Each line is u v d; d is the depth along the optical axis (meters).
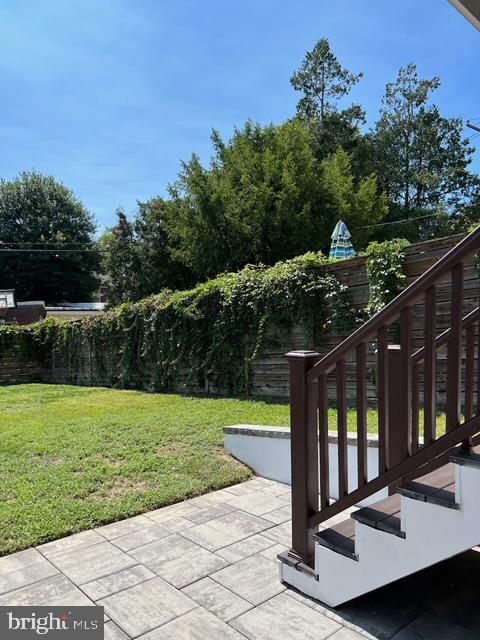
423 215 21.91
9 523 2.97
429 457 1.79
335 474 3.52
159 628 1.93
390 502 2.14
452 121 24.83
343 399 2.13
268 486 3.78
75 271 30.20
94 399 8.17
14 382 12.75
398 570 1.83
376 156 23.89
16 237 28.58
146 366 9.39
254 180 17.03
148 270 21.56
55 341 12.47
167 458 4.23
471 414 2.40
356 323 5.97
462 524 1.64
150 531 2.93
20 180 29.69
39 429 5.53
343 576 2.02
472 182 24.81
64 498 3.37
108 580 2.34
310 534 2.25
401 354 1.90
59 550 2.68
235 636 1.88
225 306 7.56
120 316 10.03
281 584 2.29
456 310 1.74
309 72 24.55
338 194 16.80
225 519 3.10
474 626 1.92
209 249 17.27
